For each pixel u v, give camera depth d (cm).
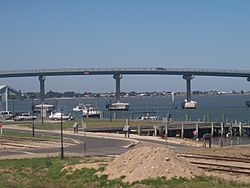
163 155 2752
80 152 4797
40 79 16938
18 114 12062
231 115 15050
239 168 3328
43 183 2908
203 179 2619
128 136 6775
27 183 2927
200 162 3731
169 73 18212
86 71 17312
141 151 2862
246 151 4831
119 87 18088
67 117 11225
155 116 13350
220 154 4512
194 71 18138
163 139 6512
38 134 7175
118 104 17150
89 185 2705
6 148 5412
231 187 2448
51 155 4478
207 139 6731
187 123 9119
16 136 6844
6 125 9344
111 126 8512
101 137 6644
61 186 2764
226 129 8900
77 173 3075
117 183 2638
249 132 8919
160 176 2598
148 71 17875
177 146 5625
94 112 12875
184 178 2589
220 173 3134
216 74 18525
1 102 17788
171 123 9081
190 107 18462
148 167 2675
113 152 4781
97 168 3077
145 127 8275
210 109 18925
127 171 2745
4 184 2788
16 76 16662
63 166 3375
